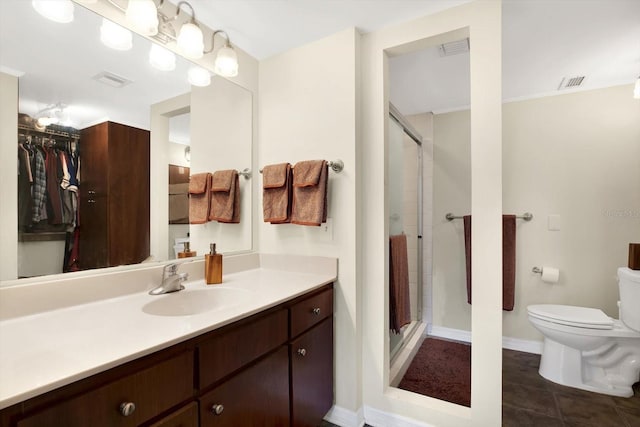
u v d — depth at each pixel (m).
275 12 1.51
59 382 0.61
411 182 2.90
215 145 1.72
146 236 1.40
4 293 0.95
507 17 1.53
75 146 1.17
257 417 1.13
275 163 1.89
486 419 1.44
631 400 1.88
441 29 1.51
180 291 1.34
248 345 1.09
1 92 1.00
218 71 1.62
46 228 1.08
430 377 2.15
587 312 2.15
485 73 1.42
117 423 0.72
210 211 1.69
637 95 1.85
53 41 1.11
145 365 0.79
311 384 1.46
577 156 2.40
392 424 1.63
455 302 2.84
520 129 2.57
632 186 2.26
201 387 0.92
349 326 1.64
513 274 2.51
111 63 1.27
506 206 2.62
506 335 2.63
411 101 2.68
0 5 1.00
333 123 1.69
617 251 2.29
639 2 1.41
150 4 1.15
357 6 1.47
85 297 1.13
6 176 1.00
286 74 1.85
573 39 1.72
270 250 1.90
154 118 1.43
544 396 1.93
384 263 1.66
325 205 1.64
